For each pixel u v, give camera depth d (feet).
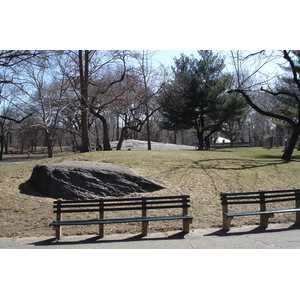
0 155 143.64
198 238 20.10
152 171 38.52
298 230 22.02
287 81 81.30
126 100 70.49
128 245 18.63
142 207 21.68
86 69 64.90
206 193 31.86
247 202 23.20
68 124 92.89
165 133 239.30
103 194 30.27
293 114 87.40
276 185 36.04
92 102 69.46
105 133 72.02
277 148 139.13
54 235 20.98
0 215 24.56
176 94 86.17
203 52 93.20
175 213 26.12
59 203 20.81
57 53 48.06
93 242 19.38
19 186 32.35
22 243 19.12
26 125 122.93
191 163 44.75
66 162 36.09
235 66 58.23
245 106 89.56
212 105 89.30
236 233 21.34
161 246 18.42
